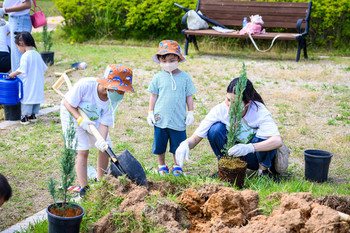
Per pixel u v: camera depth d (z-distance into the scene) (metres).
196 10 12.27
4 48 8.16
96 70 10.00
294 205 3.28
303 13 11.20
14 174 4.88
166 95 4.87
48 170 5.04
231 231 3.09
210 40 12.88
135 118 7.03
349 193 4.11
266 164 4.59
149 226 3.15
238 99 4.11
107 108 4.39
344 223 2.98
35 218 3.91
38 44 13.16
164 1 13.02
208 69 10.06
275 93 8.30
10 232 3.66
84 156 4.32
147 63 10.77
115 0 13.69
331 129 6.46
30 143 5.86
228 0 12.07
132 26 13.99
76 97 4.18
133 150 5.64
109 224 3.28
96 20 13.80
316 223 3.00
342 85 8.83
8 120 6.89
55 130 6.43
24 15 8.16
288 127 6.57
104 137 4.41
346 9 11.78
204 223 3.39
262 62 11.05
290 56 11.62
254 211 3.43
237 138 4.53
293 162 5.34
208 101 7.91
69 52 12.02
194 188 3.77
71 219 3.01
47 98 8.15
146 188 3.64
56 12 19.44
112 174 3.78
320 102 7.83
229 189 3.43
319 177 4.69
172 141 4.96
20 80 6.73
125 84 4.05
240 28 12.77
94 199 3.58
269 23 11.59
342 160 5.36
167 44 4.88
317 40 12.36
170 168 5.17
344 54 11.88
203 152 5.65
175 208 3.33
